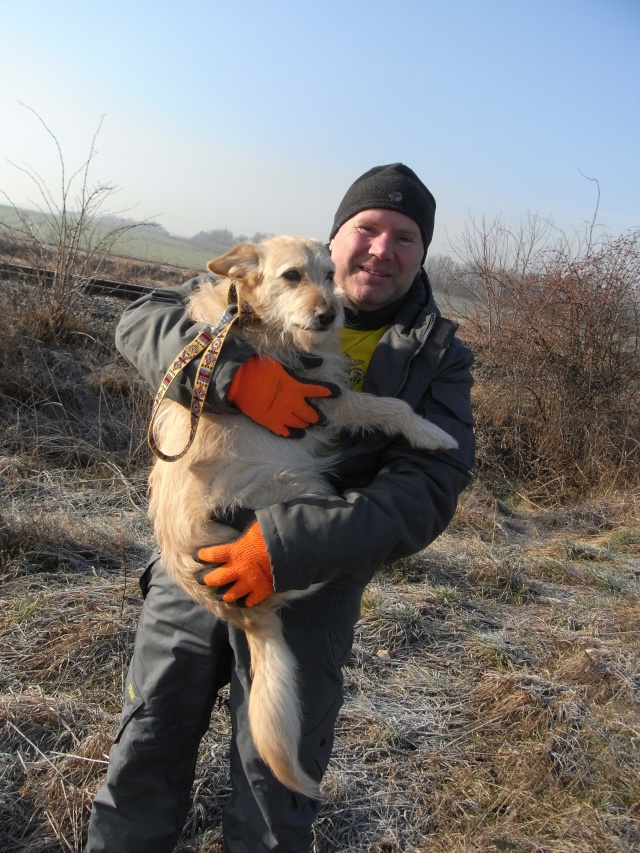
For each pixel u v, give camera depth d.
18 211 8.95
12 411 7.33
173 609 2.39
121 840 2.38
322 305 2.77
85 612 4.35
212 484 2.52
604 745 3.73
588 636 4.85
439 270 11.71
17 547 4.98
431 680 4.21
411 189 2.67
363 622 4.70
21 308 8.34
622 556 6.77
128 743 2.38
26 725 3.38
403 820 3.17
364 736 3.67
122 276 11.95
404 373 2.53
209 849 2.93
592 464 8.96
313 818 2.41
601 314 9.56
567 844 3.04
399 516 2.18
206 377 2.25
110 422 7.51
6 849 2.80
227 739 3.50
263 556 2.04
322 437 2.64
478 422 9.39
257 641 2.22
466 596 5.41
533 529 7.36
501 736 3.78
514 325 10.02
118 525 5.64
